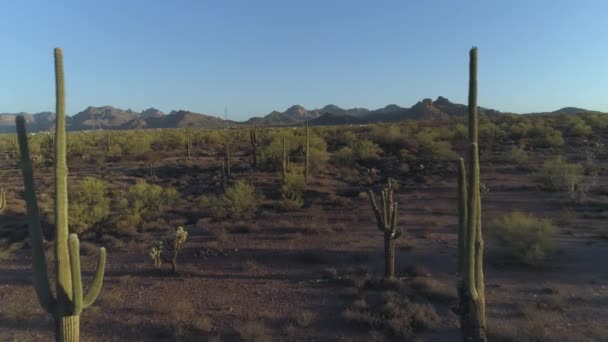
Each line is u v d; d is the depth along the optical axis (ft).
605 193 73.10
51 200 80.59
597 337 25.18
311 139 139.54
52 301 18.35
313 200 78.02
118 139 203.31
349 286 35.83
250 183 96.22
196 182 109.09
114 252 49.98
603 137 151.12
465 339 20.63
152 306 32.68
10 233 60.03
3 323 29.78
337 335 27.09
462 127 174.09
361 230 56.80
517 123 216.33
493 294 33.24
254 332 26.66
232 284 37.83
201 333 27.76
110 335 27.89
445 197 79.66
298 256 45.27
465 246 20.43
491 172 104.32
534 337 24.81
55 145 18.08
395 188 89.97
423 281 35.32
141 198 74.64
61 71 18.12
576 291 33.19
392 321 27.32
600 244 45.62
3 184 103.65
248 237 54.24
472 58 20.10
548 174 80.69
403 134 169.89
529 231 42.01
